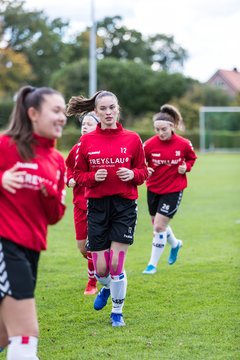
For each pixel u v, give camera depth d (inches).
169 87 2576.3
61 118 171.3
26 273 167.8
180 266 362.0
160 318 257.0
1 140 170.9
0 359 211.0
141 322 252.5
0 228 167.9
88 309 275.7
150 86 2571.4
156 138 345.7
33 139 171.2
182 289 305.0
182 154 343.0
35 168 169.8
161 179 343.9
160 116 341.1
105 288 263.4
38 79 2994.6
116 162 246.8
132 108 2610.7
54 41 3046.3
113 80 2559.1
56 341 231.9
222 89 2396.7
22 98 172.4
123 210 247.3
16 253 168.1
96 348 222.7
